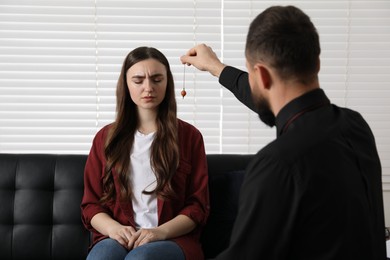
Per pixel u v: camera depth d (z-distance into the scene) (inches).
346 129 38.4
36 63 106.3
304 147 35.7
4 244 89.7
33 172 91.9
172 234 78.1
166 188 82.0
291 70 38.2
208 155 95.6
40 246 89.7
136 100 84.7
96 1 106.3
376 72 109.5
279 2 108.3
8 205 90.6
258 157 36.7
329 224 35.2
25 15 105.7
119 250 73.8
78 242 90.0
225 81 59.8
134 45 107.4
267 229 35.2
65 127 107.7
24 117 106.7
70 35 106.6
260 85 40.1
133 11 106.8
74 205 90.7
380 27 108.7
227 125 109.3
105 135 88.8
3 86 106.0
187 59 64.6
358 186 36.5
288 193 34.8
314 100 38.7
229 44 108.3
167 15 107.3
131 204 82.9
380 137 110.3
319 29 108.6
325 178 35.0
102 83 107.7
